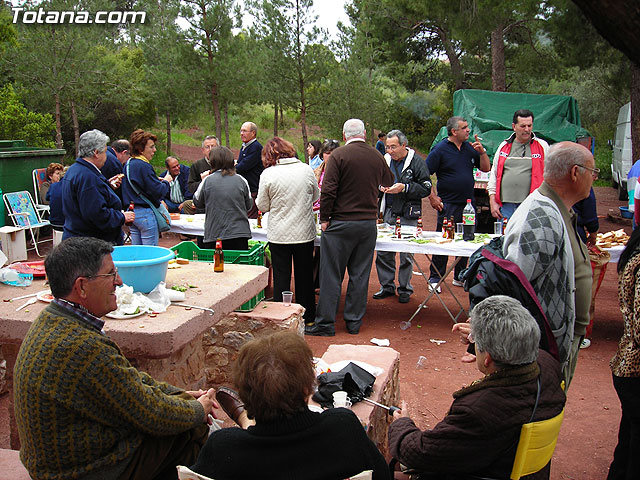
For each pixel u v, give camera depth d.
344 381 3.01
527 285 2.57
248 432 1.83
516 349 2.07
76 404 1.99
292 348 1.84
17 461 2.62
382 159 5.40
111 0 17.59
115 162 6.73
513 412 2.07
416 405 4.13
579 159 2.64
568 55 12.17
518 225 2.64
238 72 17.59
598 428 3.79
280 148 5.40
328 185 5.21
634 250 2.72
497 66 14.39
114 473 2.10
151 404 2.13
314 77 17.39
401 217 6.60
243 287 3.45
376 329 5.72
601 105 23.69
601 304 6.50
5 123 15.06
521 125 5.74
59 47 15.78
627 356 2.63
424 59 22.80
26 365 2.00
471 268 2.81
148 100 21.58
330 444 1.81
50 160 9.91
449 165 6.58
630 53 1.28
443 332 5.63
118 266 2.97
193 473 1.79
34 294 3.10
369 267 5.53
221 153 5.57
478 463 2.11
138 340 2.62
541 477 2.21
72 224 4.30
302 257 5.53
